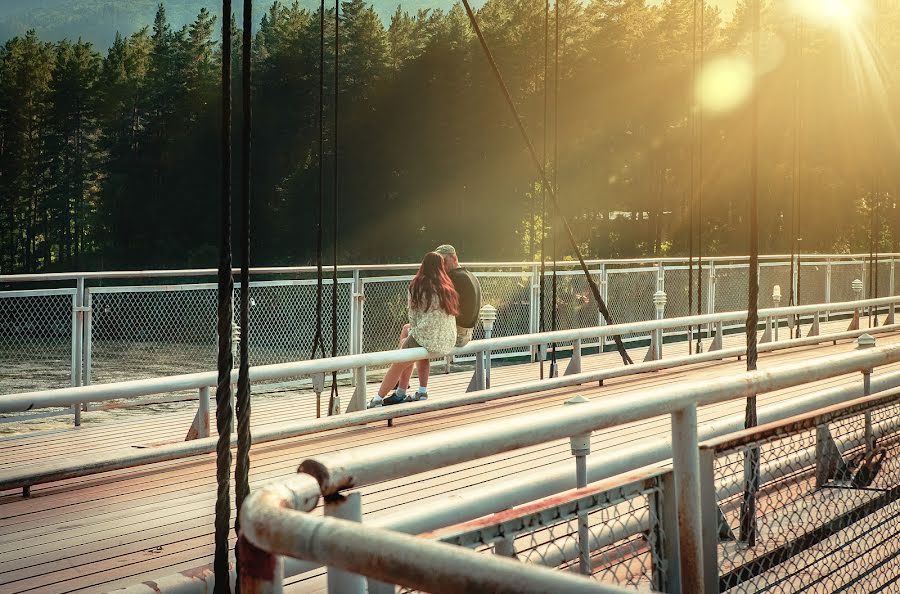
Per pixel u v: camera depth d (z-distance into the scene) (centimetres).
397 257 7338
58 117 8912
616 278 1409
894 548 335
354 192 7394
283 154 7619
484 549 222
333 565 126
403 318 1120
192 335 1010
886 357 322
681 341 1499
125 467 574
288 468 604
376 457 172
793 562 294
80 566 412
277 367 667
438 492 532
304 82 7600
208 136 8538
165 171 8675
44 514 498
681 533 243
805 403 387
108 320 979
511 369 1143
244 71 275
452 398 796
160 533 463
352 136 7456
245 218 274
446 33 7538
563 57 6688
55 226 8762
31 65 9262
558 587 108
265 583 143
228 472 280
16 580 393
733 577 282
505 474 576
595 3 7531
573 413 213
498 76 831
